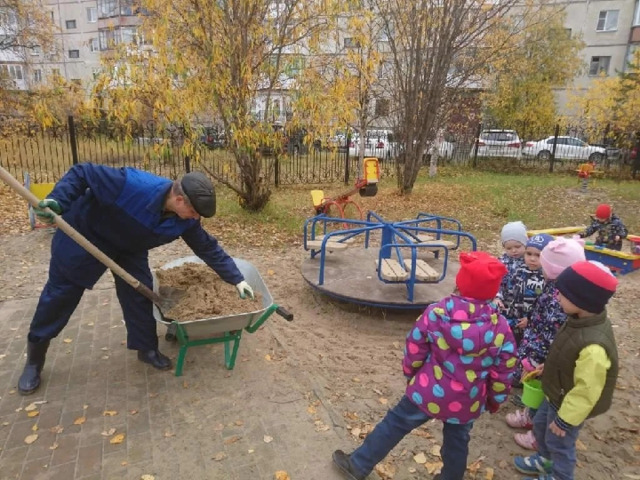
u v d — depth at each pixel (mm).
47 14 16203
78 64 38125
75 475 2672
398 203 11742
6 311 4805
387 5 11352
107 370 3734
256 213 9594
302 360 4051
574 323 2342
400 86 11930
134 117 7801
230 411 3271
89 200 3104
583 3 30125
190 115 7910
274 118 8469
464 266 2240
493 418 3342
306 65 8758
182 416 3201
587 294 2213
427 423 3238
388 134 17562
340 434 3064
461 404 2273
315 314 5070
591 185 15523
